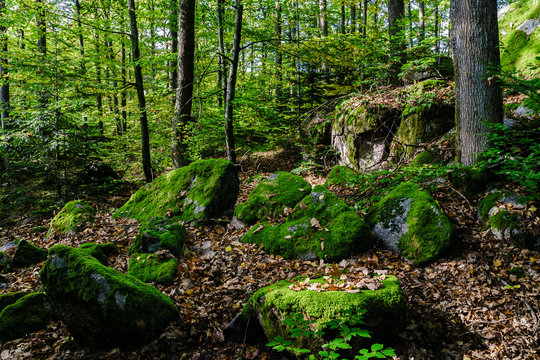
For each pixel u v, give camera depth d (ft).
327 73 35.68
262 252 16.66
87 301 10.80
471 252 14.30
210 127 31.83
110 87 27.94
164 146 36.55
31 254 18.02
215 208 20.83
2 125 36.86
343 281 11.76
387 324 9.89
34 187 28.02
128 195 33.01
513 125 18.79
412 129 23.59
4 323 11.68
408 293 12.78
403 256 14.88
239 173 34.83
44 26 26.43
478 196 17.13
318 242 15.92
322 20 48.67
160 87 38.81
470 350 10.28
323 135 35.14
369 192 19.92
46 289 11.43
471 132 17.25
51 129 27.22
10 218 26.86
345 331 7.48
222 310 12.77
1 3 25.38
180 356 10.80
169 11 38.65
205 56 38.50
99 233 21.17
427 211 15.31
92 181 32.76
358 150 28.58
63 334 11.98
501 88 16.98
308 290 10.91
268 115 36.96
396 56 27.96
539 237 13.51
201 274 15.19
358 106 28.22
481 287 12.65
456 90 17.90
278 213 18.84
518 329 10.72
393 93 26.68
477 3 16.29
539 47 25.55
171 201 22.27
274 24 42.04
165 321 11.67
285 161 39.50
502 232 14.40
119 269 16.07
